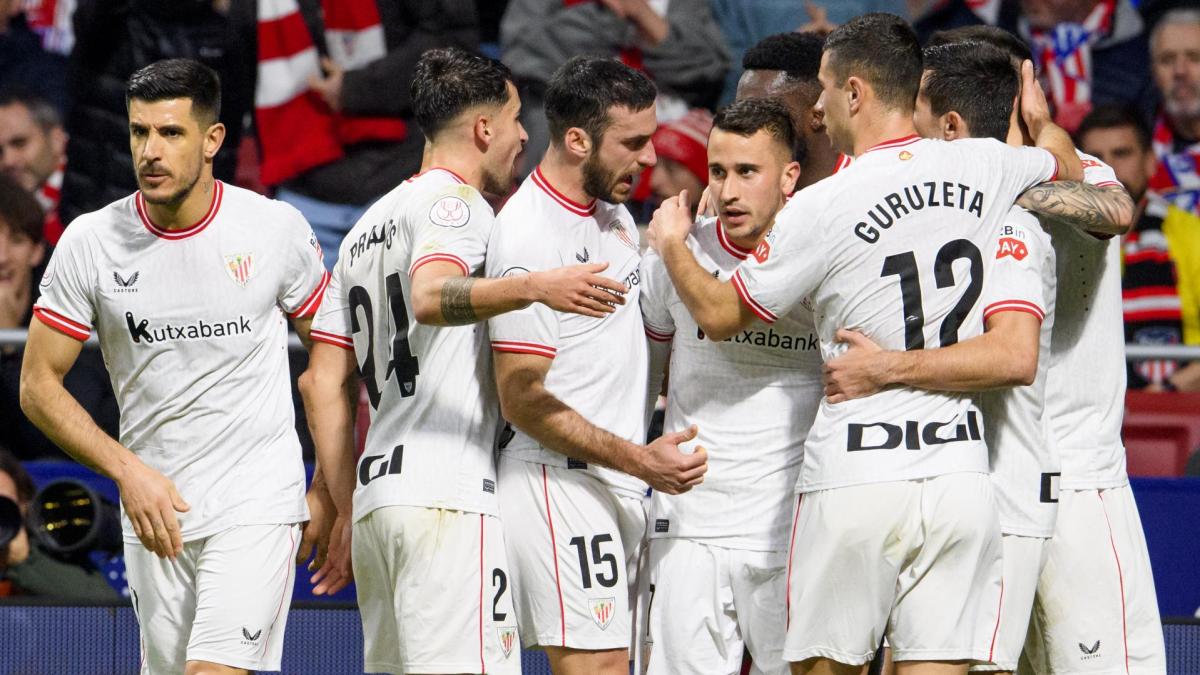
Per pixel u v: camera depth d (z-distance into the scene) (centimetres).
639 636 1448
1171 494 1862
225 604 1377
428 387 1337
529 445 1360
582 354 1334
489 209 1328
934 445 1225
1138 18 2536
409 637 1330
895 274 1232
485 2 2523
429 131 1377
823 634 1245
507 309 1191
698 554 1378
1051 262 1306
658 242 1331
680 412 1398
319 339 1429
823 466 1244
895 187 1239
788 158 1345
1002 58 1352
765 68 1459
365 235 1382
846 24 1298
